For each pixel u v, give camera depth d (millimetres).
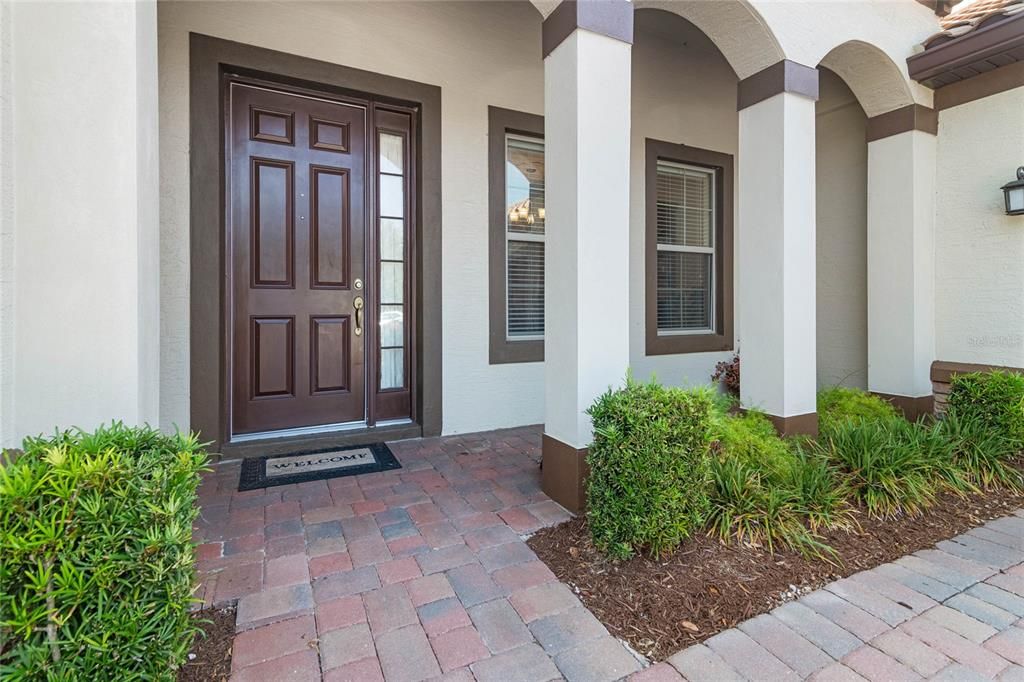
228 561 2102
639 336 4977
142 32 1852
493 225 4117
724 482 2449
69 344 1688
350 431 3736
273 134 3500
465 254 4016
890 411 3697
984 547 2312
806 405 3340
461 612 1790
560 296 2660
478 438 3928
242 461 3311
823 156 4848
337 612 1780
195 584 1524
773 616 1803
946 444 3100
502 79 4090
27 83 1635
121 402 1743
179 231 3131
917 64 3848
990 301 3838
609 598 1868
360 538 2311
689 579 1965
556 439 2707
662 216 5223
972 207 3926
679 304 5387
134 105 1763
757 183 3379
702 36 4961
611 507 2074
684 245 5367
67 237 1684
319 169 3650
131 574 1182
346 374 3799
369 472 3160
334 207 3709
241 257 3436
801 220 3305
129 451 1356
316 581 1967
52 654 1081
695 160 5242
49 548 1082
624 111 2648
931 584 2012
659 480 2016
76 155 1694
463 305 4027
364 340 3842
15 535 1051
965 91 3936
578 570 2047
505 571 2047
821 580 2023
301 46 3396
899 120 4059
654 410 2090
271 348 3553
